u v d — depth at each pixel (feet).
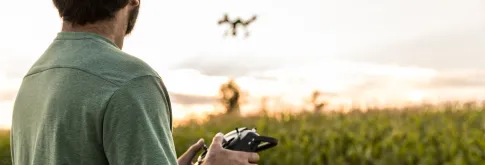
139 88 4.39
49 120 4.57
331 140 27.50
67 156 4.43
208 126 38.06
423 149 25.02
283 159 26.84
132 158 4.22
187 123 39.78
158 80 4.59
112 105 4.30
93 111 4.33
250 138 5.21
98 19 4.88
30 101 4.93
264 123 35.17
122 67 4.49
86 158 4.40
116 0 4.91
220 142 5.07
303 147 26.99
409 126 31.12
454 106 37.11
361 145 26.99
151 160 4.20
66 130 4.43
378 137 28.89
